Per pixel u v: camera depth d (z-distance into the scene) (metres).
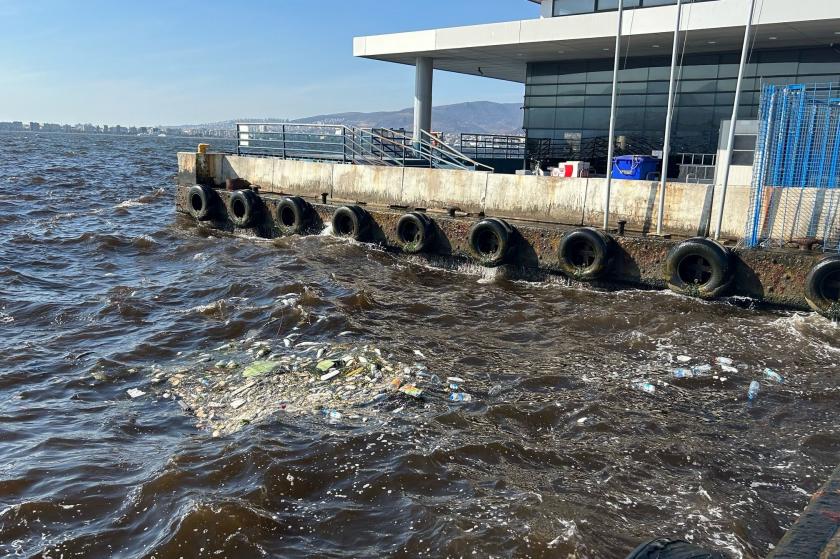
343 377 9.59
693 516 6.30
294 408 8.49
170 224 24.64
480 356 10.87
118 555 5.70
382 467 7.00
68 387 9.44
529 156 27.34
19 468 7.07
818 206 13.77
